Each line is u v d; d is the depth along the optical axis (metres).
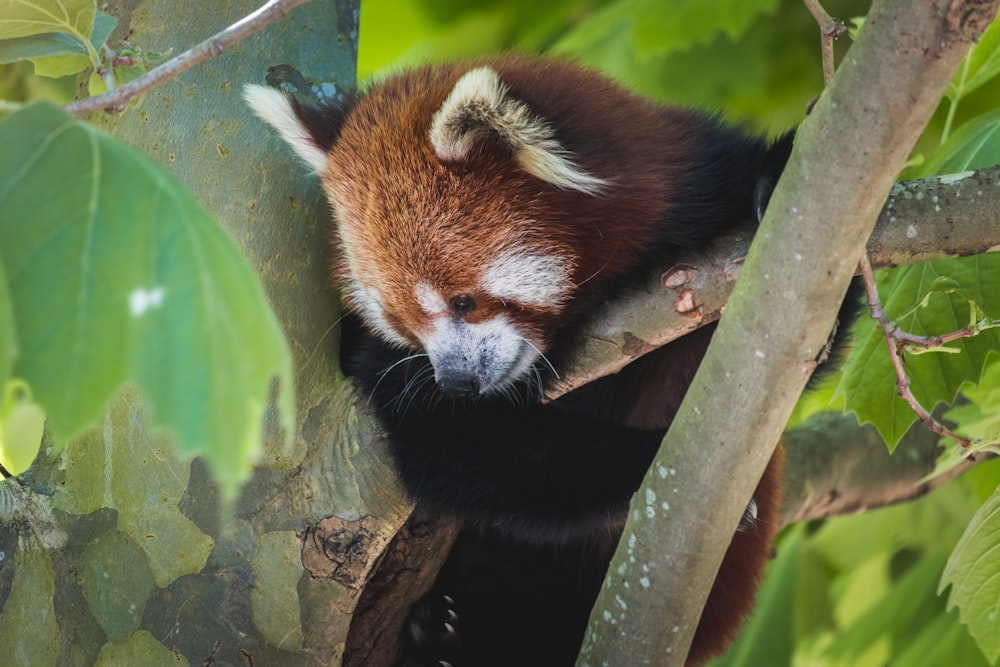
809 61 11.59
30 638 6.45
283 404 3.37
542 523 7.51
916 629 10.44
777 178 6.96
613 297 6.96
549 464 7.36
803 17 11.46
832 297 4.69
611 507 7.42
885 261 5.88
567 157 6.93
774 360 4.82
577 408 8.16
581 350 6.89
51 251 3.32
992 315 7.31
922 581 10.41
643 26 10.45
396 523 6.46
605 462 7.36
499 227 7.07
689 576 5.38
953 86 7.85
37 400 3.21
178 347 3.31
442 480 7.04
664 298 6.29
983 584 6.47
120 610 6.27
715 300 6.16
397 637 7.53
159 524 6.28
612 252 7.11
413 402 7.17
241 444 3.32
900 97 4.20
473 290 7.15
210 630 6.18
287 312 6.69
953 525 10.73
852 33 7.43
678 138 7.38
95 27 5.38
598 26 10.77
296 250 6.80
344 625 6.32
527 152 6.89
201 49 4.58
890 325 5.57
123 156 3.51
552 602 8.33
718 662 10.39
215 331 3.35
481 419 7.30
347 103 7.54
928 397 7.57
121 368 3.26
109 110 4.52
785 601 10.38
